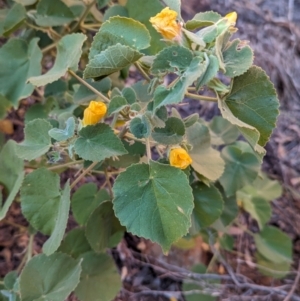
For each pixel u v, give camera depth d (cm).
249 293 48
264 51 63
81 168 32
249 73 23
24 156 28
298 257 52
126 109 25
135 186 23
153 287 49
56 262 31
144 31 24
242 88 23
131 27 24
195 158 31
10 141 33
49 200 30
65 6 37
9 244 49
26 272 30
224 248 49
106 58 23
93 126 24
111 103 24
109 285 35
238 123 21
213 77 20
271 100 23
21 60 37
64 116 30
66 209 26
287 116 61
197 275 46
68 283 30
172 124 25
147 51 33
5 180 34
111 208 32
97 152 24
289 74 61
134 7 33
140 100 32
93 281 35
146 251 51
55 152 27
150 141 26
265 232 48
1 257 48
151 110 23
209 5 68
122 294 48
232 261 51
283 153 59
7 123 54
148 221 23
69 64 29
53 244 26
